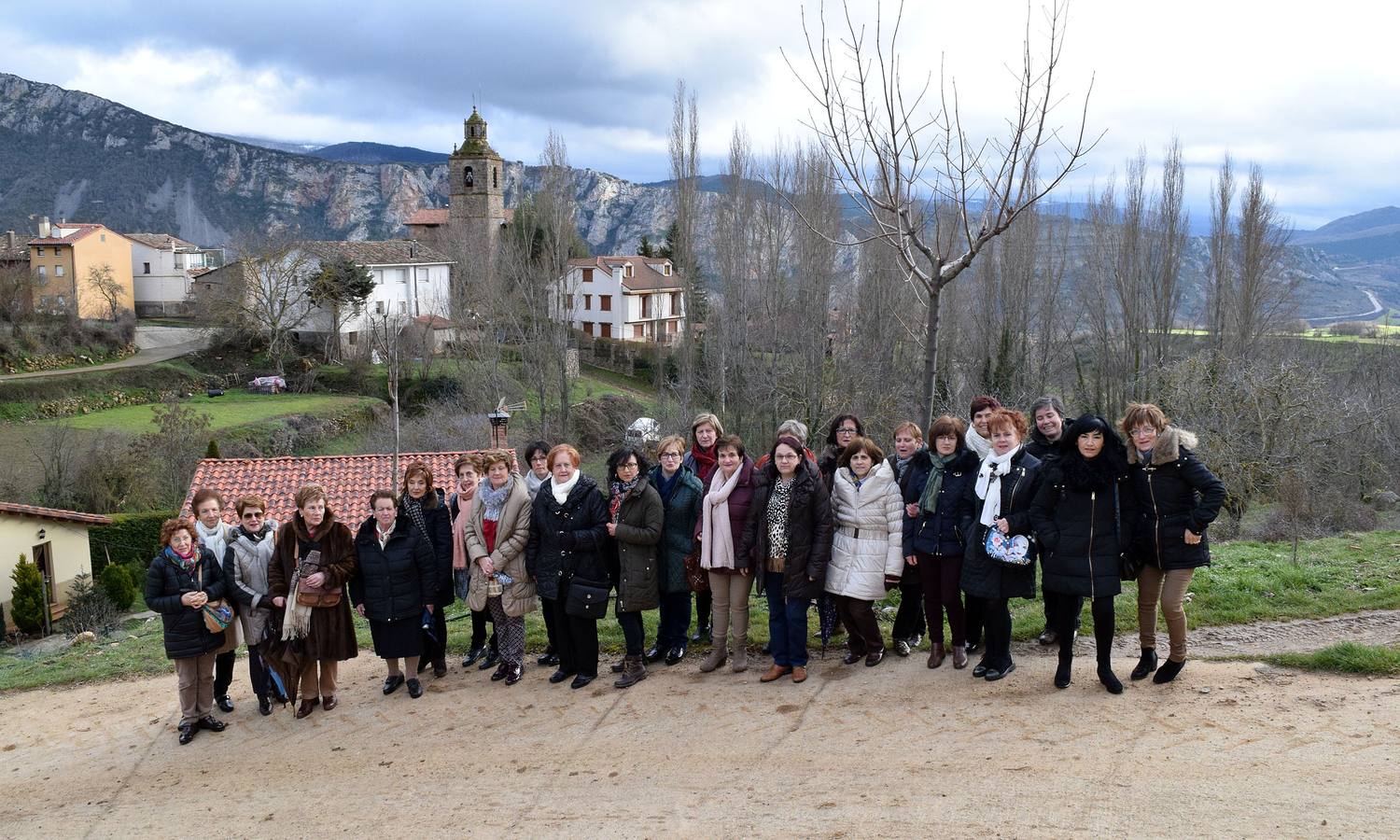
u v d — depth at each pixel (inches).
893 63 271.1
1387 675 255.3
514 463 320.5
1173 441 247.0
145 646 446.9
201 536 299.4
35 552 800.9
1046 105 255.9
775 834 199.2
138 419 1727.4
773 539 283.4
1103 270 1647.4
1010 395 1427.2
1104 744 225.0
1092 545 250.8
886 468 284.4
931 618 288.0
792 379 1365.7
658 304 2861.7
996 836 187.2
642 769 240.5
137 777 274.1
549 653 338.6
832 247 1421.0
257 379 2058.3
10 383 1742.1
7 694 378.9
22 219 7283.5
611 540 310.3
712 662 308.8
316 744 283.6
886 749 235.3
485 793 236.5
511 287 1881.2
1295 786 196.2
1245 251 1501.0
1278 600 338.0
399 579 309.9
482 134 3090.6
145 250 2716.5
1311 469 898.1
